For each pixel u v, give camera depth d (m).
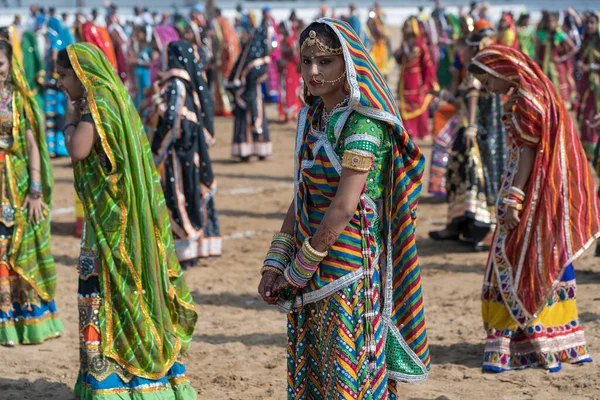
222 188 15.17
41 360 6.94
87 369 5.49
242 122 17.44
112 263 5.34
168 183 9.73
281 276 4.35
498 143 10.28
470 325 7.70
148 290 5.43
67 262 10.24
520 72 6.23
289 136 21.23
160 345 5.46
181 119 9.57
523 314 6.30
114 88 5.38
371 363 4.23
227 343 7.40
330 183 4.18
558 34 23.53
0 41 6.77
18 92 6.94
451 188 10.85
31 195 7.07
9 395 6.17
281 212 13.23
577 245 6.26
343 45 4.07
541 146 6.17
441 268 9.80
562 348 6.46
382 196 4.31
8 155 6.99
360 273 4.20
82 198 5.42
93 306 5.39
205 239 10.19
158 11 45.59
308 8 47.47
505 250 6.35
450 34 24.95
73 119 5.57
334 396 4.20
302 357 4.36
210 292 9.08
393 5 47.25
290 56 23.03
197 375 6.62
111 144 5.31
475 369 6.59
